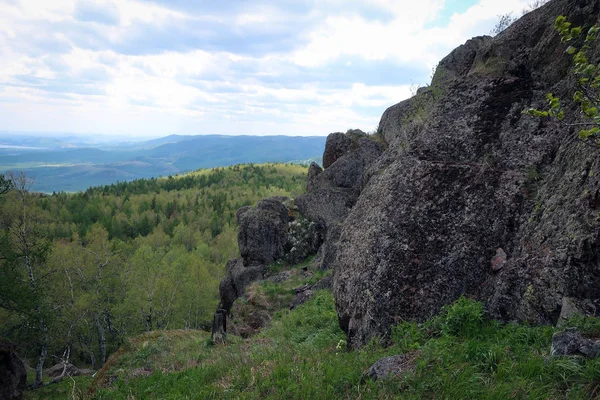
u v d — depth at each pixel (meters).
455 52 17.11
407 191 7.27
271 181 190.25
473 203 6.54
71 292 40.50
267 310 17.19
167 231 118.75
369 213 7.98
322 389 4.85
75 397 11.11
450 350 4.61
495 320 5.12
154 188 179.88
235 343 11.86
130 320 48.28
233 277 24.86
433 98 11.97
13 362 20.25
